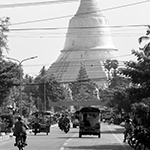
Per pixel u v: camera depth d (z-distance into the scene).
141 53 52.69
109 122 134.50
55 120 137.12
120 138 63.94
